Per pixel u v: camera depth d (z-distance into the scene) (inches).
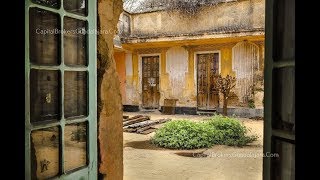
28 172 68.0
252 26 526.3
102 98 97.1
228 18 546.0
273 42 56.4
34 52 71.2
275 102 56.5
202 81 589.0
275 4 56.2
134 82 649.6
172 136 314.0
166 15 597.9
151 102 637.9
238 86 552.1
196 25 573.0
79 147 86.0
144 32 621.6
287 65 53.1
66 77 81.3
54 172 76.8
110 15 102.6
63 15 79.0
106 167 99.0
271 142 57.0
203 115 576.1
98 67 97.5
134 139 348.8
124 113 621.0
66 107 81.4
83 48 87.6
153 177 204.8
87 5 87.9
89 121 88.4
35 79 71.5
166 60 618.2
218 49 570.3
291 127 52.5
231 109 557.3
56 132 77.4
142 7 642.8
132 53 647.8
